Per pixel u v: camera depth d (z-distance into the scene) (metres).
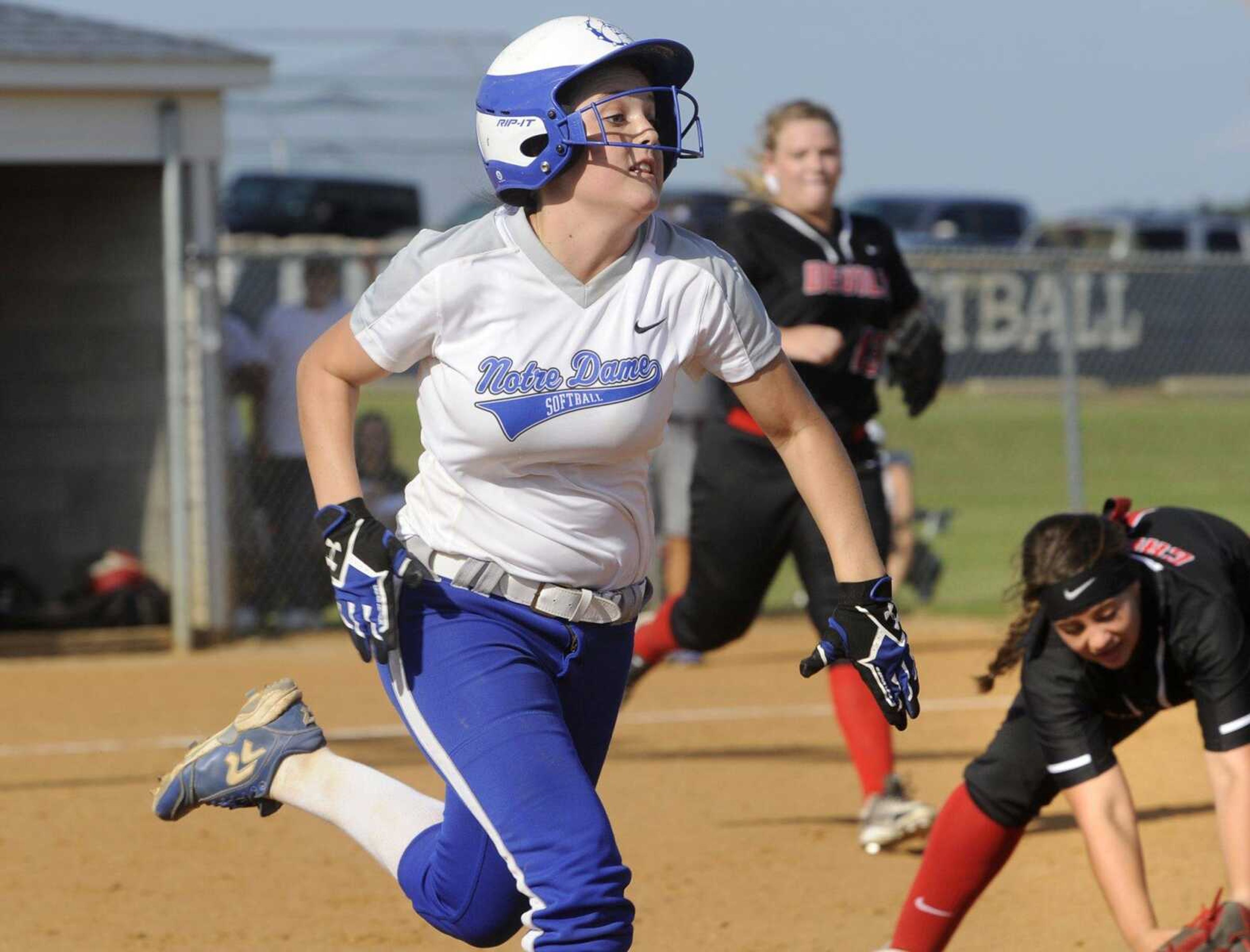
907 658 12.30
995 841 15.55
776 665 38.25
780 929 18.42
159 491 44.38
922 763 26.91
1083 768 14.41
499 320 11.60
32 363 45.66
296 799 13.38
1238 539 14.95
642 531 12.55
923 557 44.88
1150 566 14.27
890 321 23.34
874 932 18.25
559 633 12.27
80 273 45.03
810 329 21.64
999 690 33.50
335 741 29.05
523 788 11.47
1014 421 82.88
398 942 18.09
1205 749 14.25
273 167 95.81
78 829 23.23
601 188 11.43
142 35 42.84
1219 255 104.38
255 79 41.34
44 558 45.75
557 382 11.61
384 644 11.70
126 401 44.78
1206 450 77.12
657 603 40.88
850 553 12.39
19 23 42.47
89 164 44.34
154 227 44.12
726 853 21.70
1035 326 89.94
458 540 12.20
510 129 11.51
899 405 86.06
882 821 21.30
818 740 29.48
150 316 44.34
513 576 12.13
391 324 11.84
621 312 11.64
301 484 43.09
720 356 12.12
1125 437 79.88
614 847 11.41
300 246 78.62
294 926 18.70
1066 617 13.98
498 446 11.75
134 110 40.56
